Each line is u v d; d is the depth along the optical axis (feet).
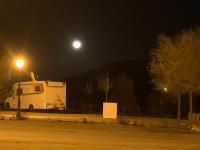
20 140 76.18
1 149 65.77
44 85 181.47
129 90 223.71
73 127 102.73
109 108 132.36
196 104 197.67
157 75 152.66
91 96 252.21
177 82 147.33
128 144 76.33
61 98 184.65
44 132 91.91
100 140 81.00
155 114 186.09
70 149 67.97
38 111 181.16
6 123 108.99
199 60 147.02
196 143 82.28
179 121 128.88
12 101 187.83
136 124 116.06
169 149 72.38
